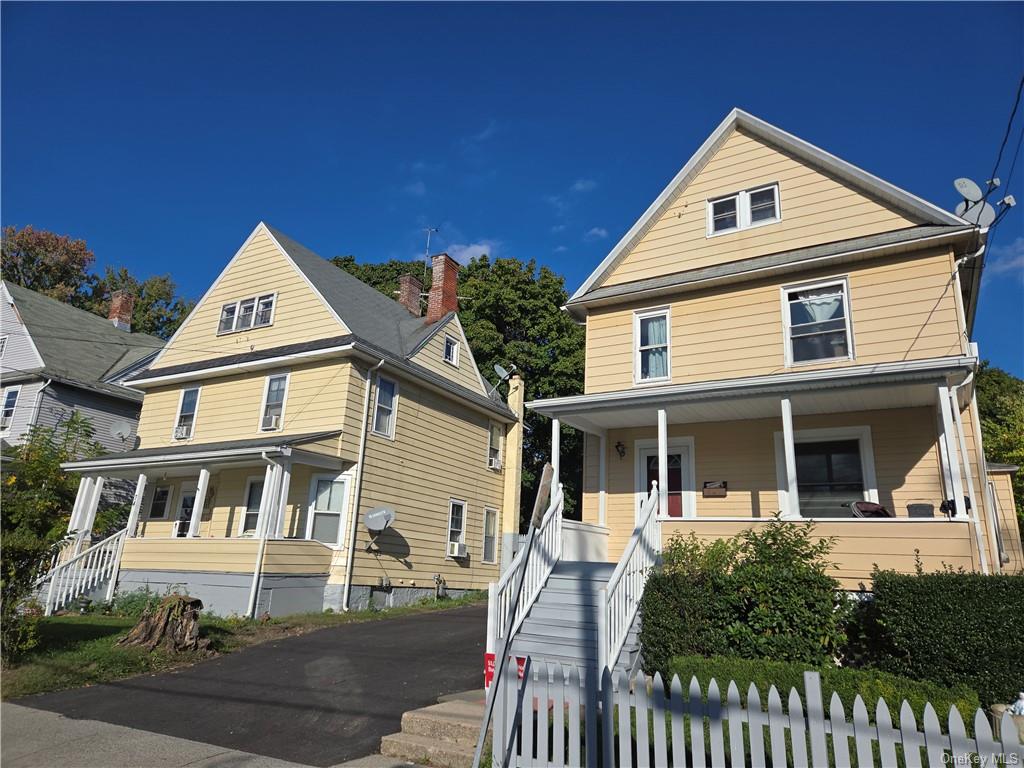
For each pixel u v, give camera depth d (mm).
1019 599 6430
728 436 12312
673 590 7879
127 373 23000
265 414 17453
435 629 12234
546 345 30609
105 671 8570
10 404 21609
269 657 9742
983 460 10258
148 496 19844
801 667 6195
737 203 12992
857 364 10797
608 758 4531
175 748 5898
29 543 9031
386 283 37781
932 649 6586
